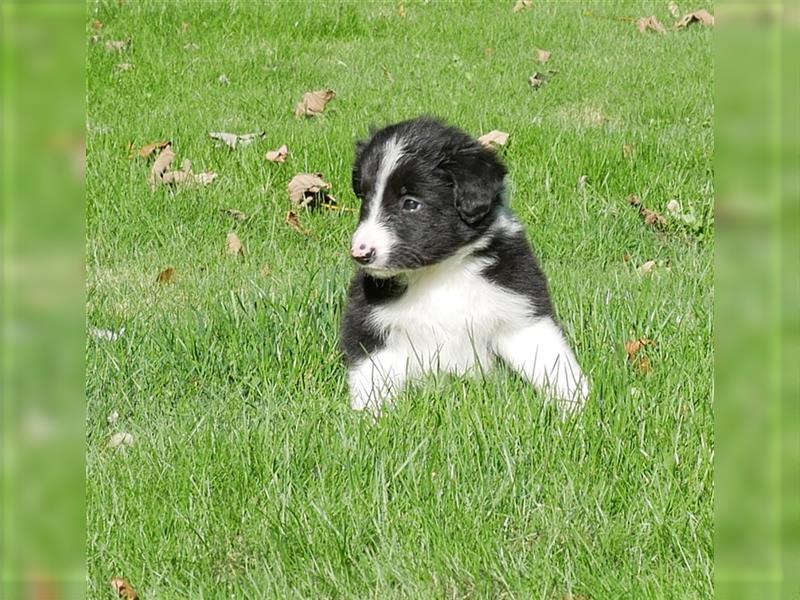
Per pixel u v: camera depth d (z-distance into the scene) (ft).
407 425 23.56
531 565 19.48
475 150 27.02
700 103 52.37
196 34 65.92
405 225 26.08
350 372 27.22
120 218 38.88
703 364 25.80
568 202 39.68
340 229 38.42
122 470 22.82
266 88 56.85
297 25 67.51
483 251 27.20
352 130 47.11
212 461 22.81
